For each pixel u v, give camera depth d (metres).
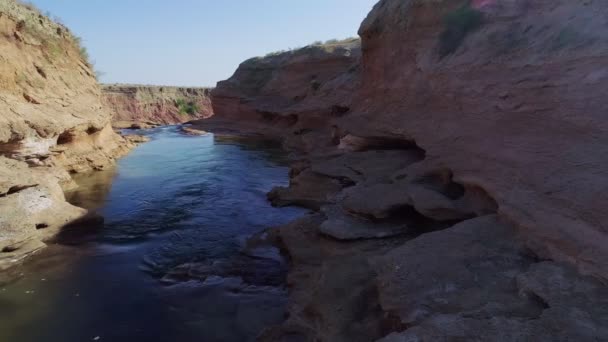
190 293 8.30
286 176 20.28
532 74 8.59
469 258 5.49
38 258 9.80
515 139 7.78
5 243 9.38
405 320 4.59
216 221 12.83
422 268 5.43
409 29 16.62
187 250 10.49
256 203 14.87
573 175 5.75
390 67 17.83
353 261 7.03
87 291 8.34
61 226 11.27
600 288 4.19
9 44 16.41
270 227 11.91
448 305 4.61
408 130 13.35
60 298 8.05
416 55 15.78
